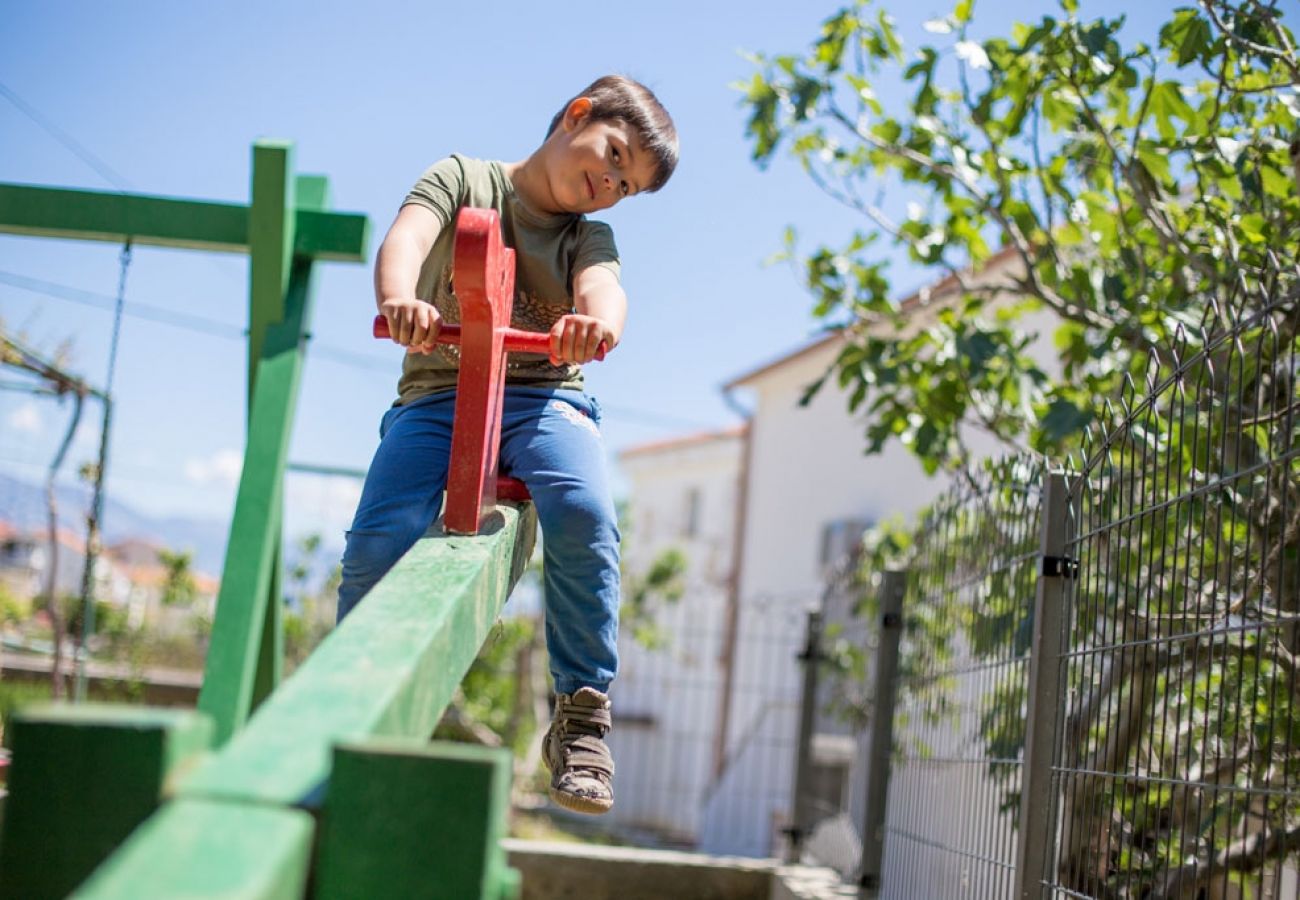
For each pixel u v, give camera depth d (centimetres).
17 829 98
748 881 502
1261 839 231
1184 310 374
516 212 247
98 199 343
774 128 516
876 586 577
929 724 395
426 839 99
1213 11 337
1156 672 242
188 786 98
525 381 245
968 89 452
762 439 1709
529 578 1271
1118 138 429
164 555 1283
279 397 327
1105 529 269
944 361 478
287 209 332
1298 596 217
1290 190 352
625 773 1661
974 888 323
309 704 116
